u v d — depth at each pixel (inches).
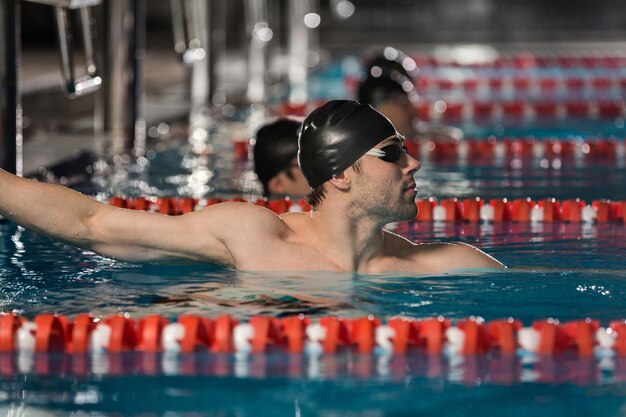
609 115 969.5
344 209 329.1
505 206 474.3
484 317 293.3
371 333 265.1
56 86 853.2
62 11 488.7
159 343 267.3
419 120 931.3
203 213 338.3
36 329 267.1
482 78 1364.4
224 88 1074.1
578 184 572.1
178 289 319.6
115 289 322.3
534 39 1870.1
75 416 222.4
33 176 556.7
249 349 265.1
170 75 1157.7
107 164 621.6
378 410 225.0
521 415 222.4
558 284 333.1
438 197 527.5
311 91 1140.5
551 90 1251.2
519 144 698.8
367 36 1908.2
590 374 247.8
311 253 337.7
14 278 339.3
